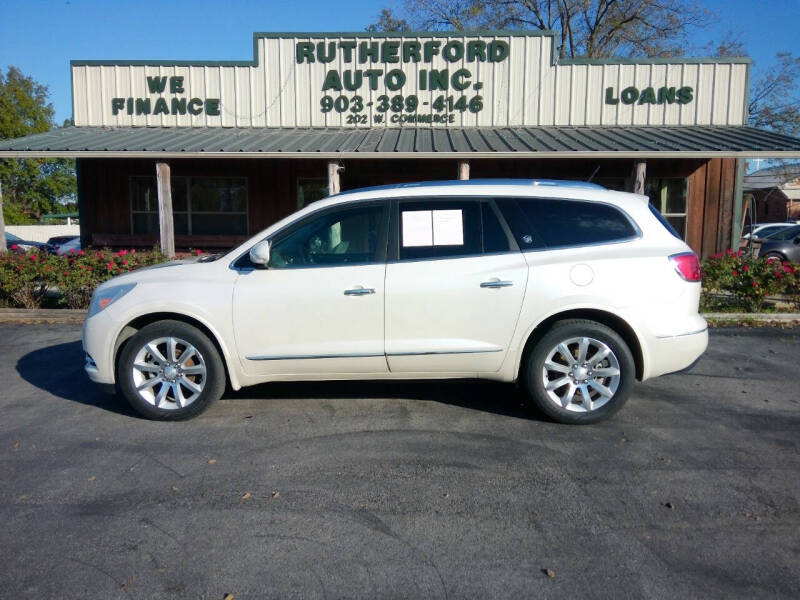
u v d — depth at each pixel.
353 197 5.25
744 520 3.58
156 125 13.94
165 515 3.67
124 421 5.25
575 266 4.98
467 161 11.37
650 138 12.18
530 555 3.25
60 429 5.08
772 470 4.23
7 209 46.44
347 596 2.93
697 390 6.04
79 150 11.30
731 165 13.71
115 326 5.18
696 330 5.04
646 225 5.12
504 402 5.68
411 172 14.16
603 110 13.67
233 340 5.12
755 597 2.90
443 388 6.10
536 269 4.99
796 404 5.62
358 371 5.18
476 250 5.08
